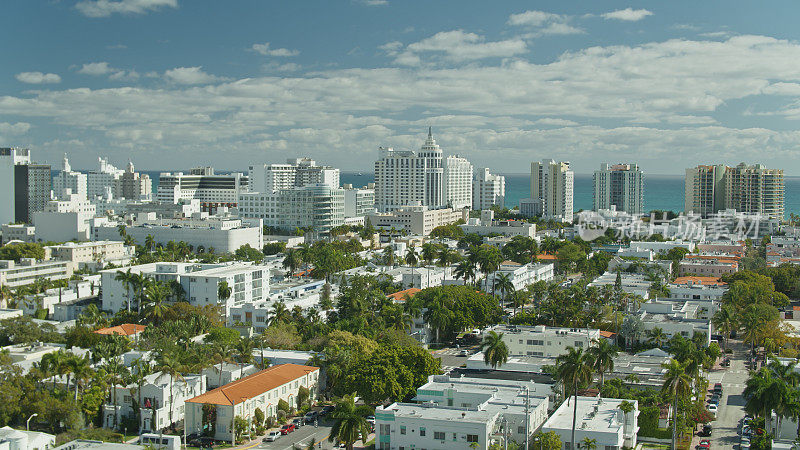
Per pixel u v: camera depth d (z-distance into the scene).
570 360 173.62
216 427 195.62
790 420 192.50
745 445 190.75
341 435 172.50
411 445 175.25
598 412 185.50
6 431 170.62
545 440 167.50
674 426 179.62
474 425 170.25
